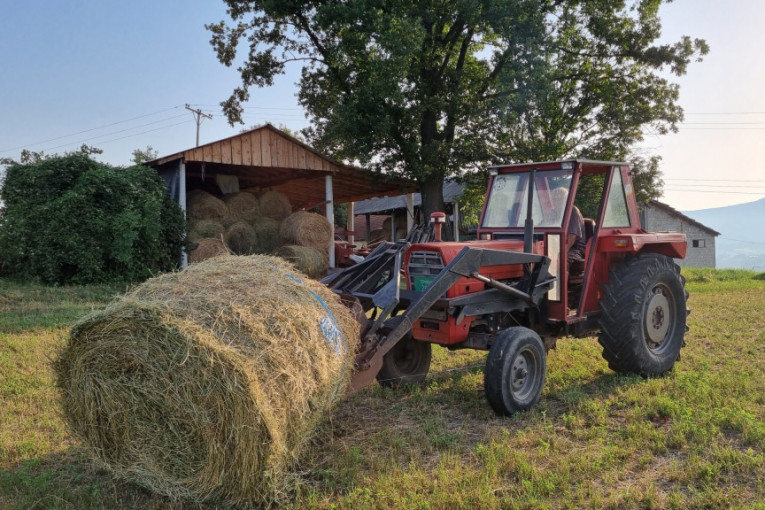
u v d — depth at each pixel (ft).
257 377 9.61
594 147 55.57
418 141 55.21
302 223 45.57
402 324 13.79
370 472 11.35
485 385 14.34
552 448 12.29
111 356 10.39
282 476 10.44
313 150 47.32
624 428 13.35
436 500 9.97
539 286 16.38
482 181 58.03
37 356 20.11
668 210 101.81
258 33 60.59
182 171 42.04
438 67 54.54
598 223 17.63
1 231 36.63
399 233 86.02
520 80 48.83
